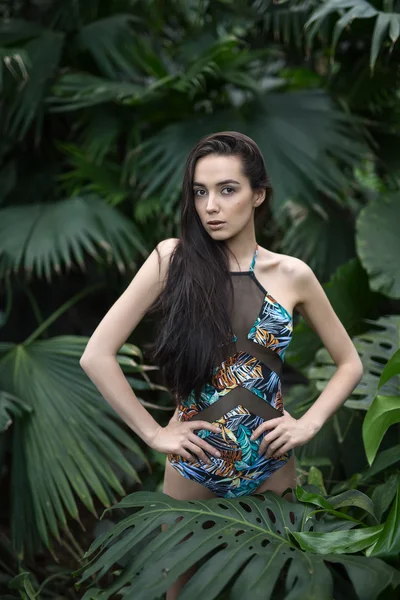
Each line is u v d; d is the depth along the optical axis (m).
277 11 3.00
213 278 1.52
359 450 2.32
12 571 2.46
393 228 2.60
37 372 2.38
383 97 3.13
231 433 1.54
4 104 3.22
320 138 2.89
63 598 2.32
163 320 1.58
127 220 2.90
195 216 1.55
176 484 1.67
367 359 2.19
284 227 2.97
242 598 1.31
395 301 2.65
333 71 3.29
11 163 3.31
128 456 2.78
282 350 1.58
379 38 2.16
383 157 3.18
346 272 2.58
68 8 3.23
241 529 1.49
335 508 1.64
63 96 3.08
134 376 2.98
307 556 1.42
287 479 1.70
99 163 3.11
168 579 1.35
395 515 1.47
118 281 3.16
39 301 3.36
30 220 2.87
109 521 2.62
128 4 3.38
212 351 1.50
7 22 3.21
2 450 2.35
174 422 1.60
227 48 2.79
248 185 1.52
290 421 1.57
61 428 2.25
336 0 2.30
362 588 1.33
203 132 2.91
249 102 3.02
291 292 1.61
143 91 2.88
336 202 3.04
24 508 2.23
